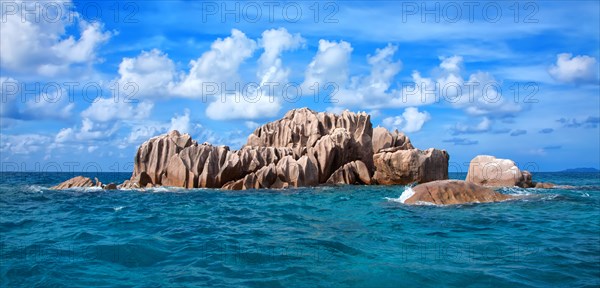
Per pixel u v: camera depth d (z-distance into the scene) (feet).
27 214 60.80
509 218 51.90
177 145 124.98
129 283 26.73
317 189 112.16
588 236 40.96
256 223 51.72
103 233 43.88
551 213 55.98
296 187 118.42
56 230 46.01
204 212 63.72
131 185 119.55
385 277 27.63
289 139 140.26
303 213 61.67
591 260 31.65
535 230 44.24
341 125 144.77
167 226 49.11
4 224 50.75
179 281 27.09
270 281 26.99
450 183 68.80
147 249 36.06
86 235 42.47
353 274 28.35
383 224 48.37
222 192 104.47
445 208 60.39
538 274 28.19
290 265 30.73
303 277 27.78
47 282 26.73
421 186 70.13
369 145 141.69
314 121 142.72
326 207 69.31
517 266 30.12
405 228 45.68
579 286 25.72
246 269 29.86
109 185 115.55
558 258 32.27
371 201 78.18
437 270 29.09
